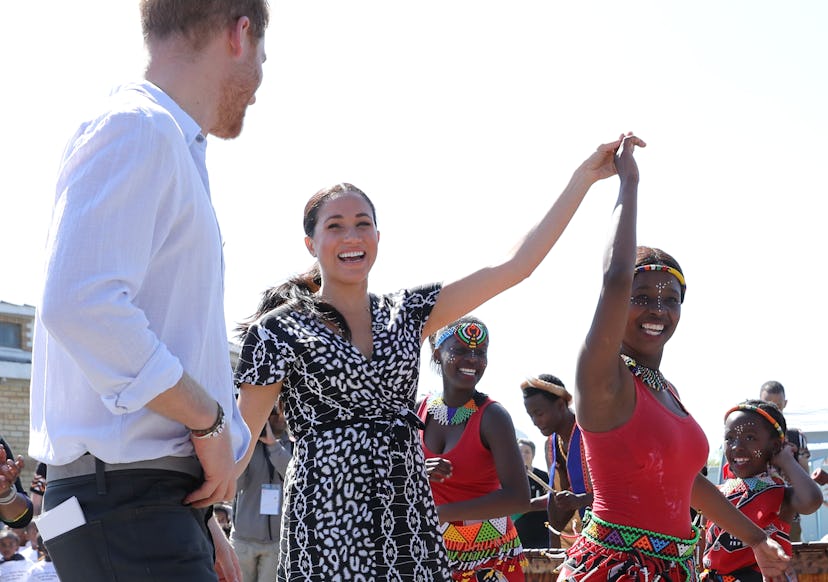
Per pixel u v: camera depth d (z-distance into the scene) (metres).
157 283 2.59
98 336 2.37
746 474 5.76
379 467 3.43
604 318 3.66
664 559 3.73
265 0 2.88
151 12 2.79
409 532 3.42
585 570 3.78
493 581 5.18
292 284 3.76
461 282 3.72
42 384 2.68
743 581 5.38
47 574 7.96
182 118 2.69
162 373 2.43
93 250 2.39
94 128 2.50
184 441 2.62
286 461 7.72
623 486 3.75
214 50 2.78
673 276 4.00
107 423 2.54
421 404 5.58
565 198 3.86
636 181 3.80
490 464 5.32
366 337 3.59
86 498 2.55
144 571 2.53
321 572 3.39
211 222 2.70
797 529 8.43
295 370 3.52
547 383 6.89
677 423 3.82
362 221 3.67
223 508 9.84
